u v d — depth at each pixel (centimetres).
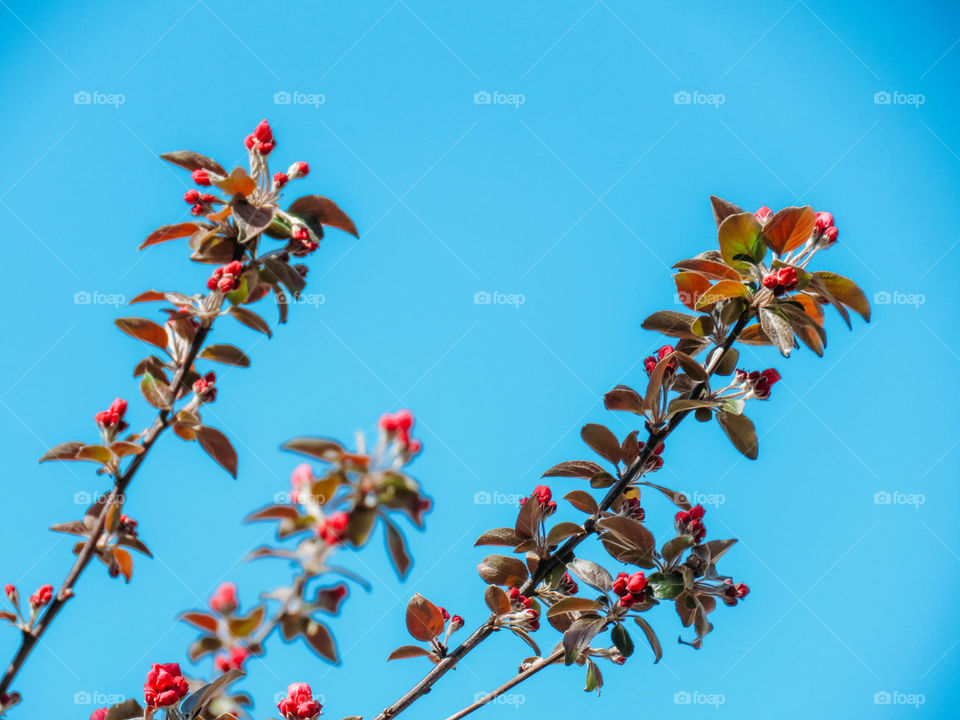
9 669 155
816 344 166
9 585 156
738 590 164
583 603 164
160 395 159
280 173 162
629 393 169
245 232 159
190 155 163
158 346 164
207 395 160
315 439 141
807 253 166
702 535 167
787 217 164
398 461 141
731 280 165
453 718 164
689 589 163
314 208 163
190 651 144
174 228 162
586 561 167
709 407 166
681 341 171
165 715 158
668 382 171
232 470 161
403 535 142
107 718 158
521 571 169
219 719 159
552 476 171
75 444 159
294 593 142
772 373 167
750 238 165
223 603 142
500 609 165
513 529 168
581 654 165
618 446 170
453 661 164
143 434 161
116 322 162
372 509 141
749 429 167
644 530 164
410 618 166
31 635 156
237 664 143
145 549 159
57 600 156
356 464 141
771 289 164
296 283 162
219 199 162
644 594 164
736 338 168
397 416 141
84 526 160
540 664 166
